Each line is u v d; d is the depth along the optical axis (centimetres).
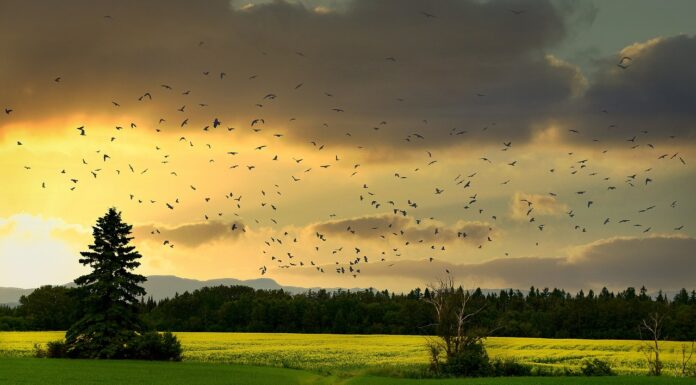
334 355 8131
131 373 5666
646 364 7106
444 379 5606
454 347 6456
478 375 6128
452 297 6538
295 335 12450
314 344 10000
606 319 14050
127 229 7612
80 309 7400
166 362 6950
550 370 6294
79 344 7181
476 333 6431
